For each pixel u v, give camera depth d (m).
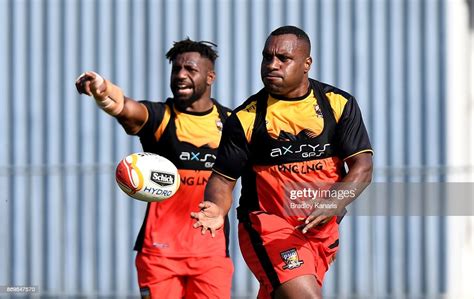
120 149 48.84
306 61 25.70
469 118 48.69
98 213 48.25
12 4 48.88
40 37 48.91
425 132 48.66
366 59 48.59
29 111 48.94
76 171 46.78
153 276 31.44
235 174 25.97
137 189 27.23
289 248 25.97
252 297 47.03
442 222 47.06
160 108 31.11
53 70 48.91
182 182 31.23
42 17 48.94
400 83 48.62
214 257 31.48
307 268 25.98
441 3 48.59
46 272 48.00
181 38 48.72
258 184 26.25
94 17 48.84
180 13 48.75
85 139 48.88
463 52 48.59
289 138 25.62
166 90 48.75
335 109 25.73
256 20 48.62
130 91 48.78
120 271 48.12
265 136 25.66
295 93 25.72
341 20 48.59
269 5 48.62
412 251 47.25
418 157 48.66
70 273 48.03
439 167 44.88
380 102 48.62
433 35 48.59
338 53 48.59
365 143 25.78
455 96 48.62
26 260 48.00
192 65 31.20
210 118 31.48
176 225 31.52
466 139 48.62
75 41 48.91
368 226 46.50
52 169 47.16
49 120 48.91
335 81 48.66
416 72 48.59
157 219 31.58
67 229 48.12
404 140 48.59
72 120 48.88
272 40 25.58
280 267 25.92
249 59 48.62
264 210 26.38
